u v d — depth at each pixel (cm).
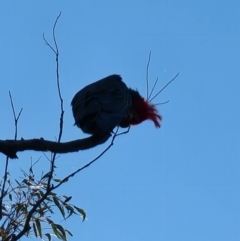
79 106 466
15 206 457
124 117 496
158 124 523
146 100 527
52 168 364
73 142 414
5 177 386
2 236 435
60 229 496
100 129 427
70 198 466
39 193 471
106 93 469
